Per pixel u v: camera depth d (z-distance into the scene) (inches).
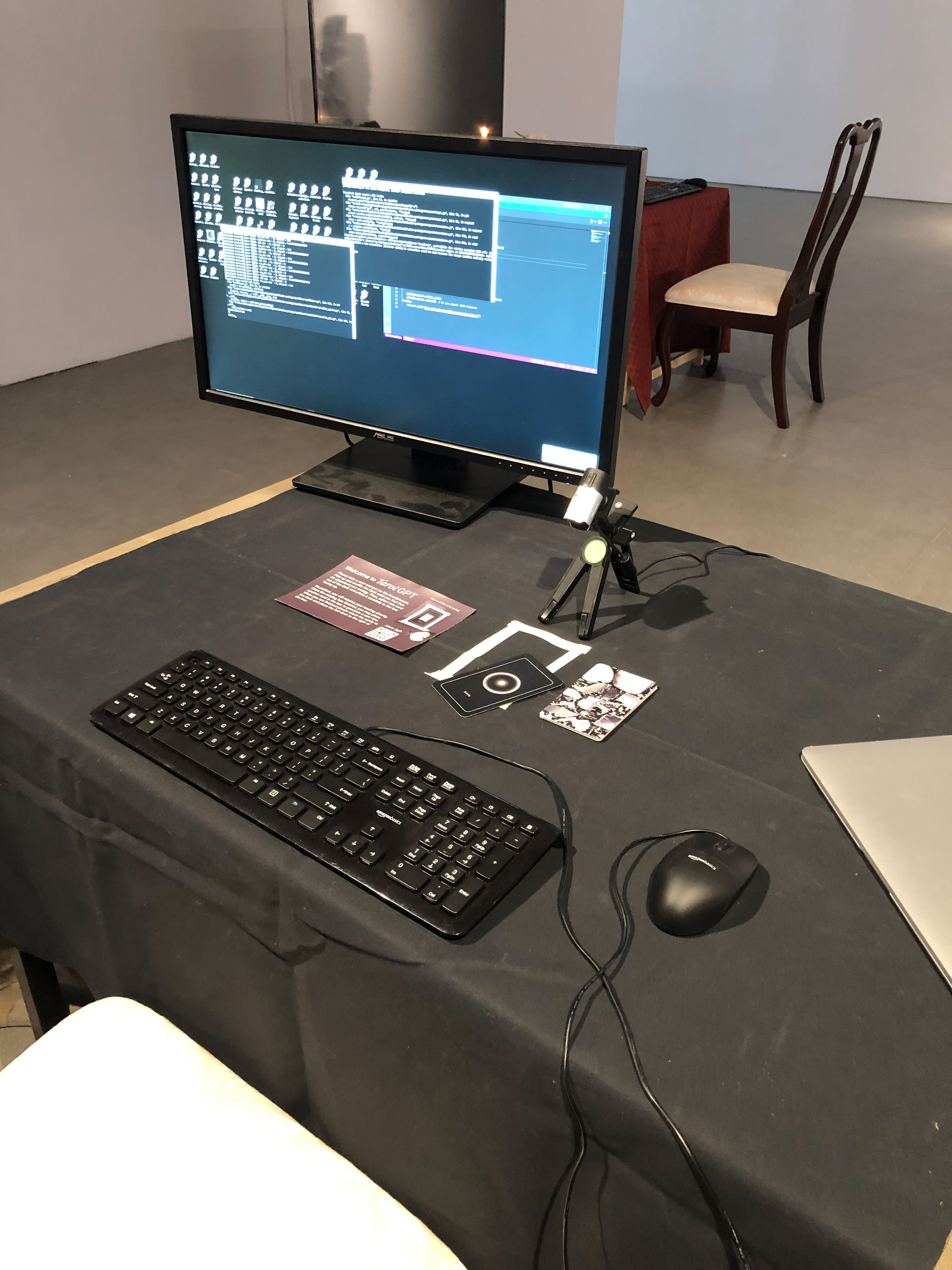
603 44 199.0
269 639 42.3
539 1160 28.2
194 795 33.9
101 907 40.5
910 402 145.7
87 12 136.2
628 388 145.6
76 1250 28.1
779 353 131.3
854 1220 22.2
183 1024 41.3
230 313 54.9
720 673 40.7
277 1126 31.8
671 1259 26.2
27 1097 32.5
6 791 41.3
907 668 41.3
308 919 30.9
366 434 54.0
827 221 127.2
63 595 45.4
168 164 153.7
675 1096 24.7
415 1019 29.3
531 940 28.9
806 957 28.6
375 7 139.1
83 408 137.7
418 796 33.1
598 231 43.0
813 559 104.7
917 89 263.9
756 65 280.8
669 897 29.2
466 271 47.0
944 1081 25.3
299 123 47.4
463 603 45.1
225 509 53.7
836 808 33.3
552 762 35.6
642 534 52.0
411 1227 29.1
